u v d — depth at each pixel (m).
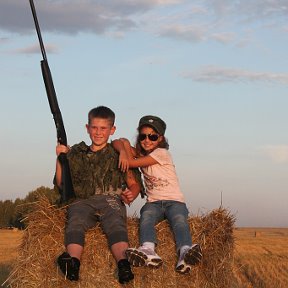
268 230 93.00
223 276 7.65
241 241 43.06
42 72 7.54
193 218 7.71
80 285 7.17
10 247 31.84
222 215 7.73
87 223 7.17
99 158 7.44
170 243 7.40
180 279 7.39
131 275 6.80
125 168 7.37
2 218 57.53
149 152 7.93
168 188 7.62
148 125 7.86
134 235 7.43
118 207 7.26
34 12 7.57
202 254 7.48
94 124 7.43
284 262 23.84
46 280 7.24
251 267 20.61
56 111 7.50
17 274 7.39
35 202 7.41
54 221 7.32
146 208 7.55
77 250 6.92
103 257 7.21
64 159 7.38
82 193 7.31
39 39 7.56
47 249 7.27
